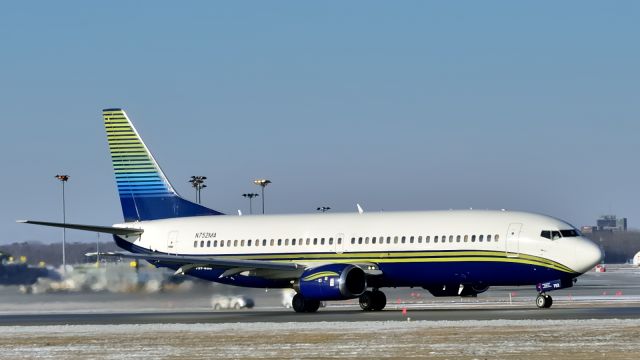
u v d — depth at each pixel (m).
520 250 194.88
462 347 125.56
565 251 191.62
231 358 121.19
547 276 193.62
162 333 153.12
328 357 119.50
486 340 132.25
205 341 139.88
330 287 196.88
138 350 131.75
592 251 190.50
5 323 186.38
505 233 196.50
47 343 143.25
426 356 118.25
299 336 143.25
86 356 126.81
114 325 171.75
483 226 198.88
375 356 119.50
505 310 193.88
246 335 146.25
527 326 148.88
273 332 150.38
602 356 114.81
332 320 177.00
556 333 138.12
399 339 136.12
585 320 156.62
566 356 115.56
